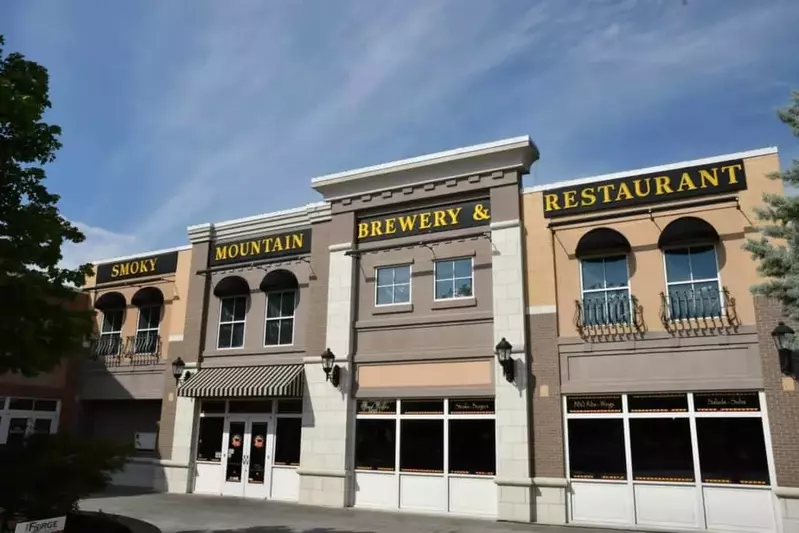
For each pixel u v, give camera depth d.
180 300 22.67
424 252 18.22
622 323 15.30
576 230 16.39
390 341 18.09
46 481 9.29
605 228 15.81
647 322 15.11
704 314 14.57
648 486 14.35
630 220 15.82
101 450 9.95
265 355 20.30
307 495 18.03
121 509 16.22
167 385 21.95
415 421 17.31
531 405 15.80
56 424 23.61
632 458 14.63
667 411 14.53
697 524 13.72
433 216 18.34
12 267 8.76
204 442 20.78
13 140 9.62
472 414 16.58
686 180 15.34
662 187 15.56
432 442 16.97
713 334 14.39
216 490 20.06
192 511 16.08
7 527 8.59
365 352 18.38
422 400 17.34
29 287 8.66
